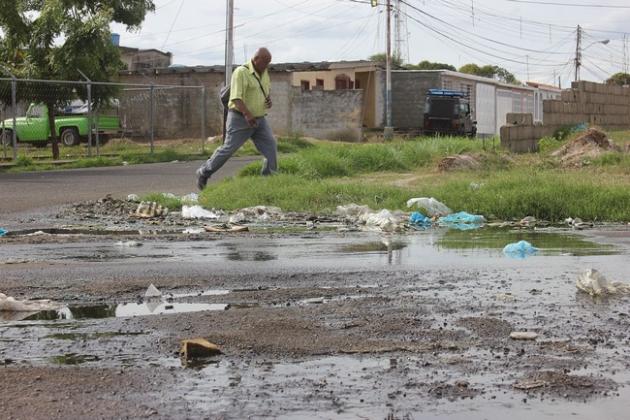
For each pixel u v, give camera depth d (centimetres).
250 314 484
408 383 356
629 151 1980
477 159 1739
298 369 376
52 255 739
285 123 4009
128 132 3647
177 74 3925
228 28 2938
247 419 313
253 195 1181
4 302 505
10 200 1301
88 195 1383
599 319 472
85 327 457
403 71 4547
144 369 376
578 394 342
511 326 455
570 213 1071
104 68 2645
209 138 3644
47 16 2517
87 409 323
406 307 504
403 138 4016
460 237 888
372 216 1006
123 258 718
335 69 4544
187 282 593
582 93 2717
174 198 1222
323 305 510
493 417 315
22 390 346
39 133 3253
